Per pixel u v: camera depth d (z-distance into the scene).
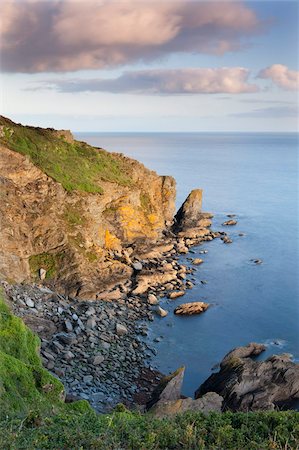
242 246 94.56
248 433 16.30
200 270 78.19
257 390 38.56
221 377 42.12
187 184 190.62
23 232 58.81
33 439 15.55
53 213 62.69
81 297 59.53
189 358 49.91
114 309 58.53
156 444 15.12
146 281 66.88
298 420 17.48
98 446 14.95
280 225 115.00
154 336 54.16
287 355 48.38
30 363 33.69
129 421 18.23
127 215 79.62
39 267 59.41
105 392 41.09
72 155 78.19
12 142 65.00
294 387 38.72
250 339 54.69
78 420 18.12
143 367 47.16
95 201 70.31
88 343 48.28
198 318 59.66
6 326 34.09
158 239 88.81
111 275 66.06
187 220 103.75
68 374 42.16
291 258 86.88
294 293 69.25
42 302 53.19
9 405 25.25
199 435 15.94
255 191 173.62
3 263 55.00
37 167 63.41
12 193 59.75
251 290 70.06
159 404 36.38
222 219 121.00
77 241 64.19
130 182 84.62
